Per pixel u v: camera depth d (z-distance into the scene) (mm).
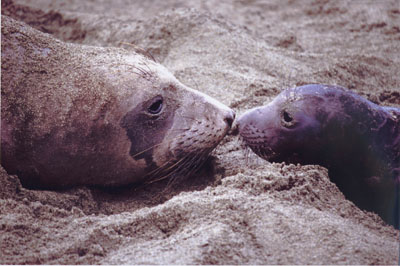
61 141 7043
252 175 6902
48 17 14141
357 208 6582
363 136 7172
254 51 11461
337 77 10797
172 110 7469
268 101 9602
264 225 5816
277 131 7492
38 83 7180
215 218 5945
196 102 7617
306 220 5918
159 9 16031
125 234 5965
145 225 6070
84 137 7074
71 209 6684
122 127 7168
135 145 7273
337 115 7180
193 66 10789
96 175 7328
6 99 7020
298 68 11047
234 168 7738
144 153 7336
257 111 7758
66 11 14797
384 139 7250
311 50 12852
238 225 5824
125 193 7578
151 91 7316
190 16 12422
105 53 7781
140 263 5352
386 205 7059
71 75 7277
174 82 7621
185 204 6180
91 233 5852
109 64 7445
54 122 7020
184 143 7457
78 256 5617
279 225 5812
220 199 6207
